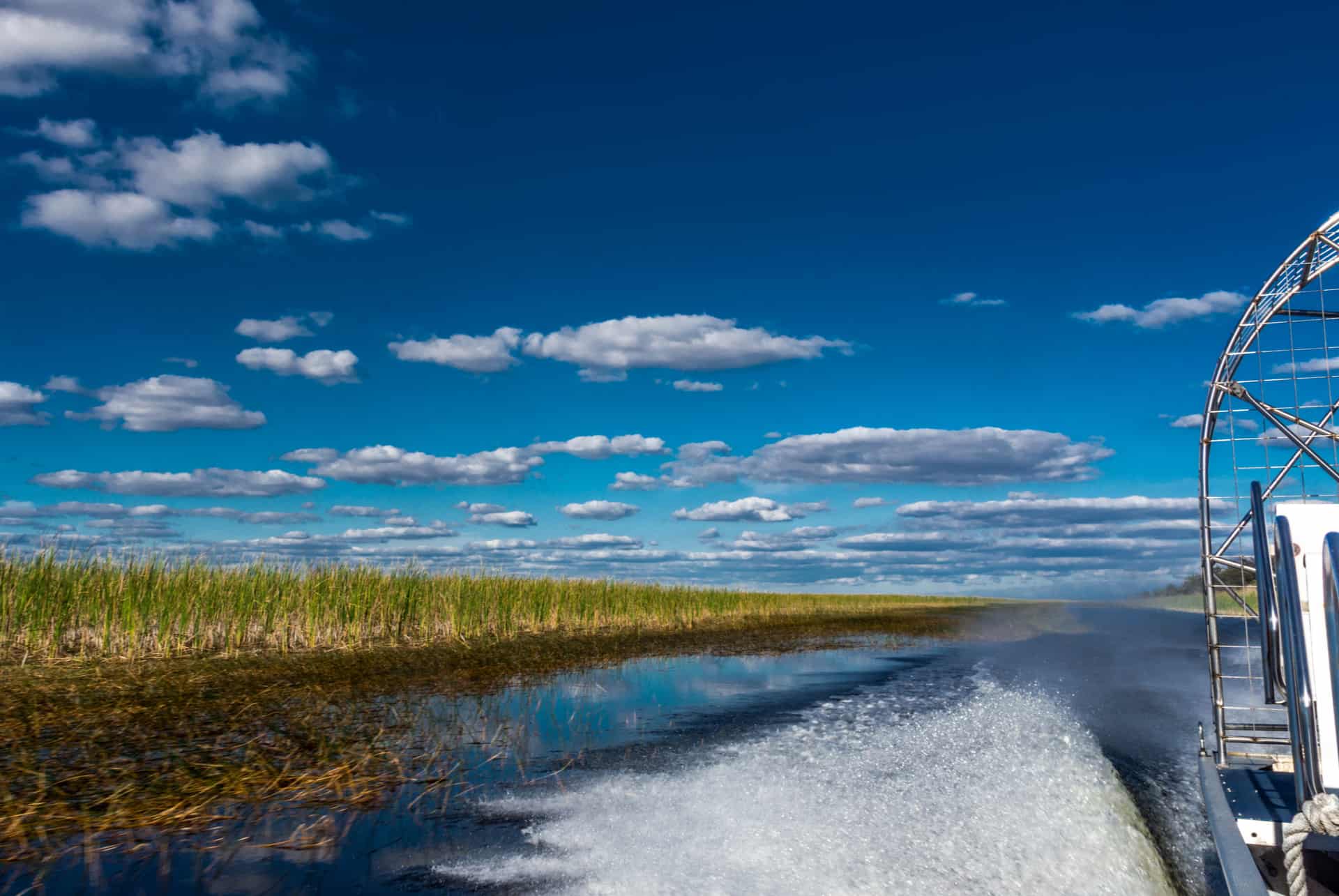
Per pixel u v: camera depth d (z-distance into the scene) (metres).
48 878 3.95
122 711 7.55
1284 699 4.03
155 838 4.52
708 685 10.85
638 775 6.06
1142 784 6.05
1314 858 3.18
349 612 13.21
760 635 18.98
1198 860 4.64
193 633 11.89
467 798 5.42
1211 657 5.24
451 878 4.04
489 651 13.19
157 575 11.63
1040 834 4.73
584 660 12.98
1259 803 4.08
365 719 7.71
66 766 5.77
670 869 4.18
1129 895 4.02
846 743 7.16
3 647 10.34
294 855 4.33
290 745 6.58
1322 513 3.92
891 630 21.12
